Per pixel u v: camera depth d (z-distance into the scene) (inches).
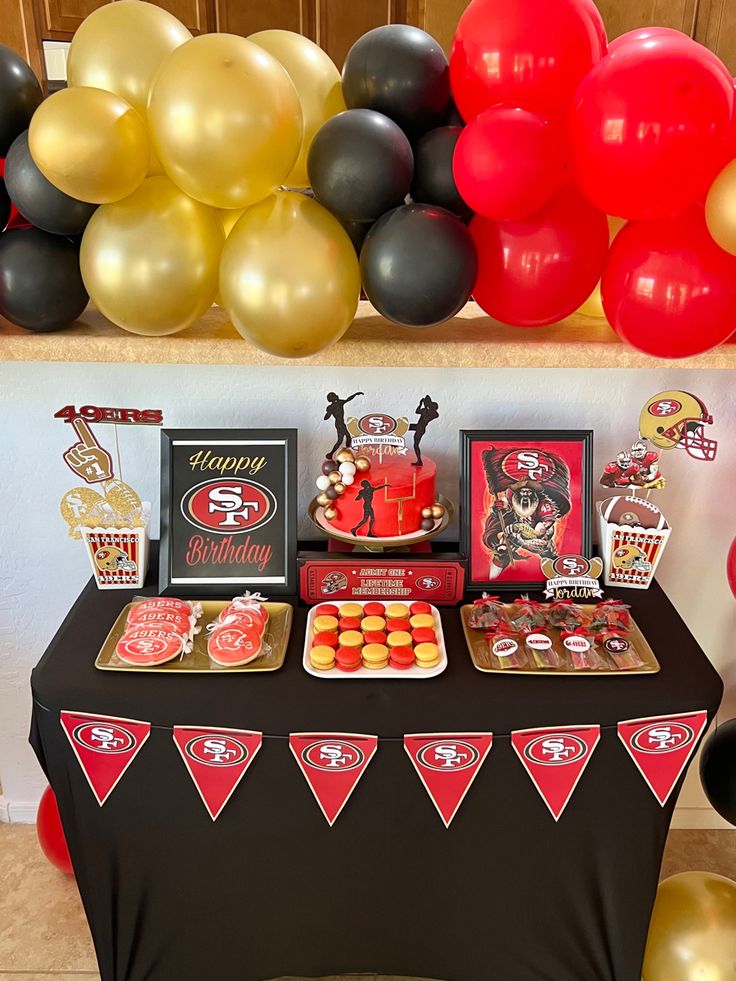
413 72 44.4
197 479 62.0
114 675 55.7
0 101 44.6
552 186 42.2
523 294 45.9
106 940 63.1
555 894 61.1
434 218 43.1
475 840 58.6
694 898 65.7
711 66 38.0
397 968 65.1
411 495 60.4
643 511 62.9
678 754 56.2
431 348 50.6
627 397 66.6
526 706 54.1
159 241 43.6
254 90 40.2
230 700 54.1
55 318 48.5
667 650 58.6
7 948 71.3
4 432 66.7
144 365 64.9
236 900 61.5
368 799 56.7
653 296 43.4
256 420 67.1
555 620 59.7
